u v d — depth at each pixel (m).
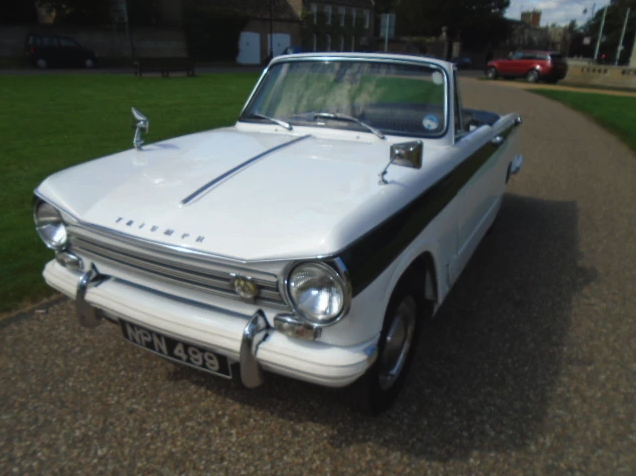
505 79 27.66
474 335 3.28
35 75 19.77
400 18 59.28
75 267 2.49
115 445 2.35
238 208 2.15
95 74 21.44
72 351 3.02
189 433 2.43
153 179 2.46
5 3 29.77
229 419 2.52
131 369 2.87
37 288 3.66
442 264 2.84
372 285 2.02
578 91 20.88
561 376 2.89
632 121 12.54
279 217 2.05
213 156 2.74
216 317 2.12
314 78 3.47
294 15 40.53
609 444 2.41
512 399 2.70
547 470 2.26
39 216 2.55
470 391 2.75
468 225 3.44
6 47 26.97
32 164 6.64
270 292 1.99
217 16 35.38
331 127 3.22
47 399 2.62
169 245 2.04
